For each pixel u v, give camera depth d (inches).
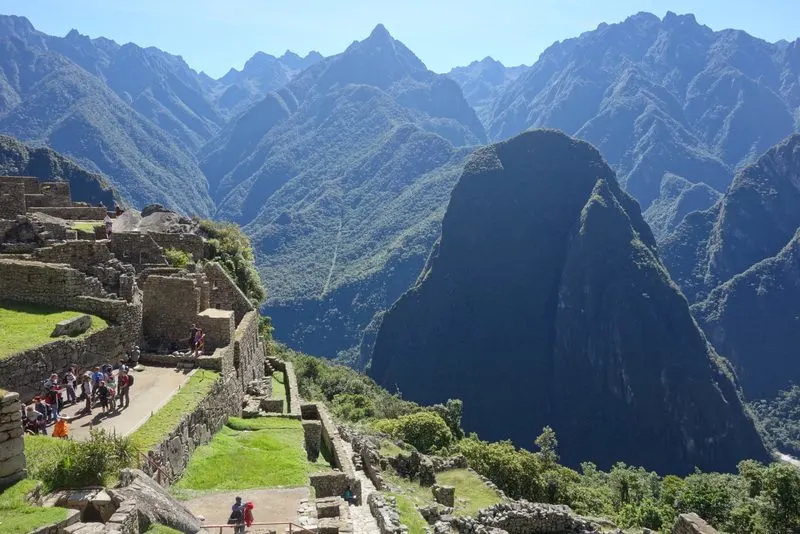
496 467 1697.8
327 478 826.8
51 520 438.9
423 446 1833.2
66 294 964.6
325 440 1165.7
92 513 495.8
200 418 857.5
